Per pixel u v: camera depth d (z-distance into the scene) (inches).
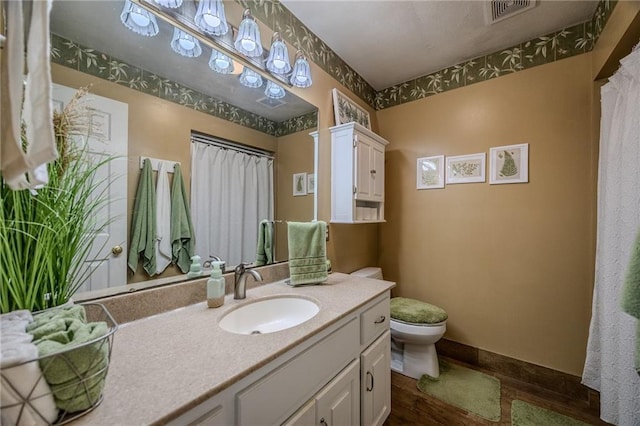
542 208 69.6
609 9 53.2
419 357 72.7
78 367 18.6
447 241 83.6
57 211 24.6
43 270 24.4
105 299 33.2
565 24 65.5
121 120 35.8
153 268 39.0
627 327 46.9
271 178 58.4
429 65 83.4
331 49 75.2
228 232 50.0
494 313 75.6
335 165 73.4
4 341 17.8
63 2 31.3
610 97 55.7
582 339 64.4
